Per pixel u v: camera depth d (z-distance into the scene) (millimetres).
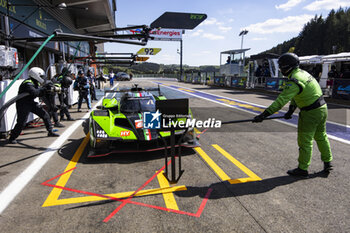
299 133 3018
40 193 2617
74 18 15641
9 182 2881
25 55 9383
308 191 2670
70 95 8930
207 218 2160
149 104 4801
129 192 2650
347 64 13328
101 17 16297
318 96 2814
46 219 2141
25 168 3312
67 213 2236
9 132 4957
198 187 2771
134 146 3826
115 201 2459
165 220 2129
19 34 7840
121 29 5691
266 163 3547
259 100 11727
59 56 13508
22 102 4383
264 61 17953
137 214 2223
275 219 2145
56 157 3764
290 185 2818
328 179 2975
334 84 11039
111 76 22500
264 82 16438
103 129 3627
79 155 3857
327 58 13773
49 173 3156
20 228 2008
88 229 1998
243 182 2902
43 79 4594
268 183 2875
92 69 18812
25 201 2447
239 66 22250
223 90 18469
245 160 3674
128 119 4062
